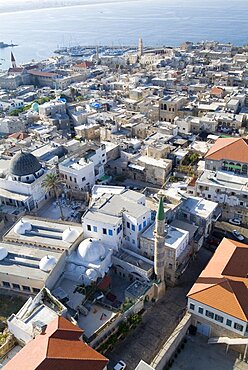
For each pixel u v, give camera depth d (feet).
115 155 439.63
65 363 172.76
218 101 596.29
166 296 261.85
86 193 365.61
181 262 269.85
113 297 251.60
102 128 496.64
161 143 440.04
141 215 270.87
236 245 257.14
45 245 274.57
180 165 415.64
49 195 377.09
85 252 260.83
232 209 336.49
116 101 645.10
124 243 287.28
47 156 410.11
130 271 264.52
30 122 571.28
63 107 579.07
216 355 220.84
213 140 464.65
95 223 272.72
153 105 578.66
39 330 203.92
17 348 219.20
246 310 213.46
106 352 220.64
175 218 308.60
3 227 337.52
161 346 223.51
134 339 229.25
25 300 253.24
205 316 226.17
